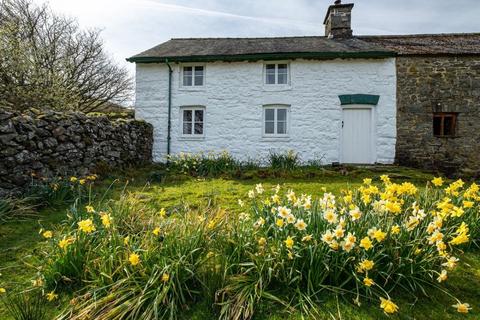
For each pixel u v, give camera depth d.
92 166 6.84
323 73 10.24
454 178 8.73
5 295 2.55
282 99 10.35
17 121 4.95
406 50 10.13
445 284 2.66
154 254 2.61
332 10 11.83
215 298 2.37
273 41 11.88
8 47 7.71
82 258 2.70
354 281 2.56
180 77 10.80
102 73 17.09
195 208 4.93
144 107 10.80
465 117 9.71
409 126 9.89
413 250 2.61
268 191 6.18
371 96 9.97
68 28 15.13
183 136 10.67
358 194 3.53
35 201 4.62
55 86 9.23
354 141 10.18
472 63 9.70
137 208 4.00
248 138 10.46
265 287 2.48
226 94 10.57
